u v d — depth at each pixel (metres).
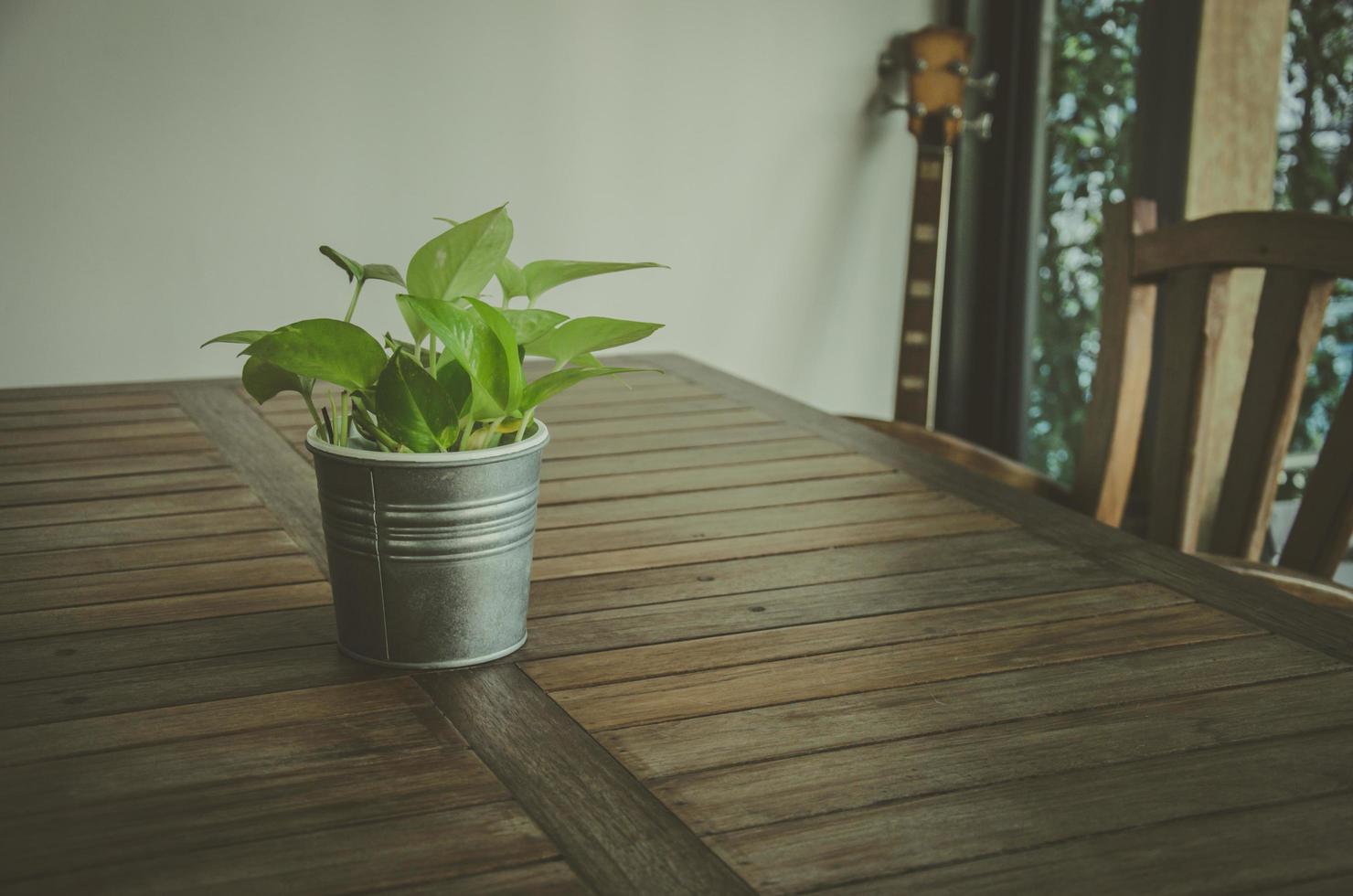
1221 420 2.05
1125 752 0.85
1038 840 0.78
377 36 2.36
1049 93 2.62
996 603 1.02
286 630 0.97
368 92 2.38
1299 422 2.16
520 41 2.45
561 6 2.46
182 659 0.93
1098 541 1.12
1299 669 0.93
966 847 0.78
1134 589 1.04
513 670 0.92
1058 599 1.03
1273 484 1.25
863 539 1.13
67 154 2.24
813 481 1.26
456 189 2.48
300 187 2.38
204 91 2.29
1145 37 2.30
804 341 2.81
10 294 2.26
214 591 1.03
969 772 0.83
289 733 0.86
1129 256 1.36
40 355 2.30
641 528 1.15
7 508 1.17
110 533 1.12
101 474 1.25
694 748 0.85
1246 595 1.03
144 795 0.81
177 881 0.75
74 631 0.97
